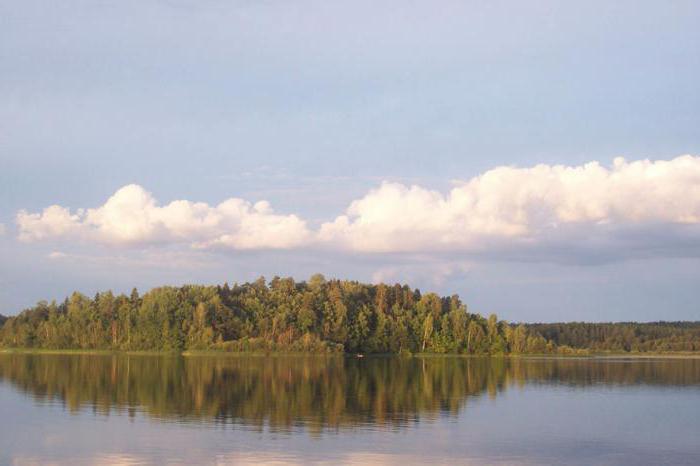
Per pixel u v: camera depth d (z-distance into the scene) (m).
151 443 50.41
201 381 99.75
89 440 51.41
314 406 71.69
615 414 70.25
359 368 139.88
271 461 45.31
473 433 56.78
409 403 76.19
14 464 44.66
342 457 46.72
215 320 199.00
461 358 199.50
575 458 48.75
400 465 45.19
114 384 93.88
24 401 73.81
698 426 62.47
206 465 44.25
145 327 199.88
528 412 70.38
